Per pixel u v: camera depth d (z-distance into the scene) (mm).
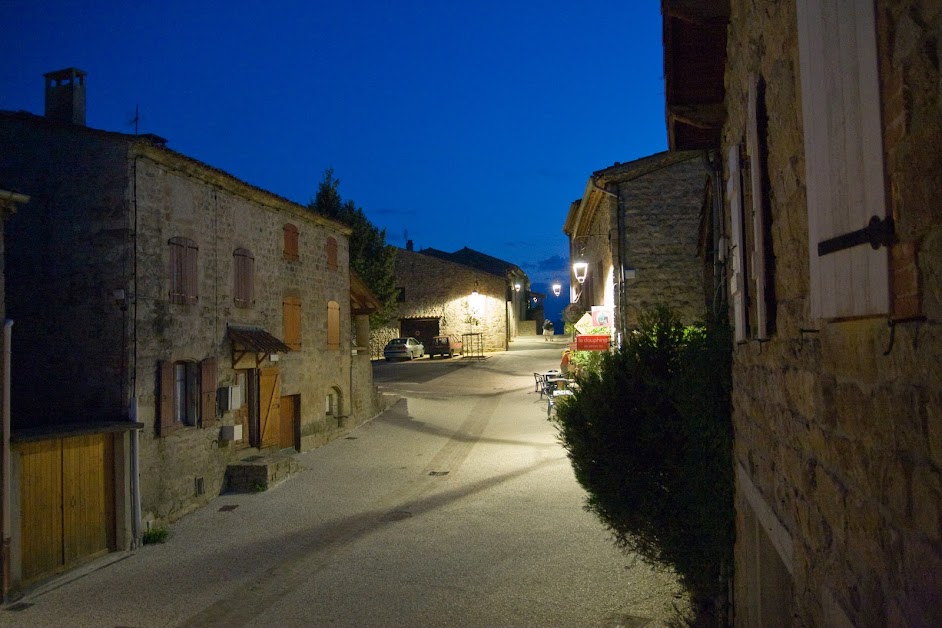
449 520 10750
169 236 11141
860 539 2090
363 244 27578
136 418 10125
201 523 10992
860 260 1850
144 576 8781
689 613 6887
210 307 12375
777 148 3166
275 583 8438
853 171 1873
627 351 6777
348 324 18672
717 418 5512
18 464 8188
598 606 7355
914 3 1521
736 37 4566
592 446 6566
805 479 2803
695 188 14688
